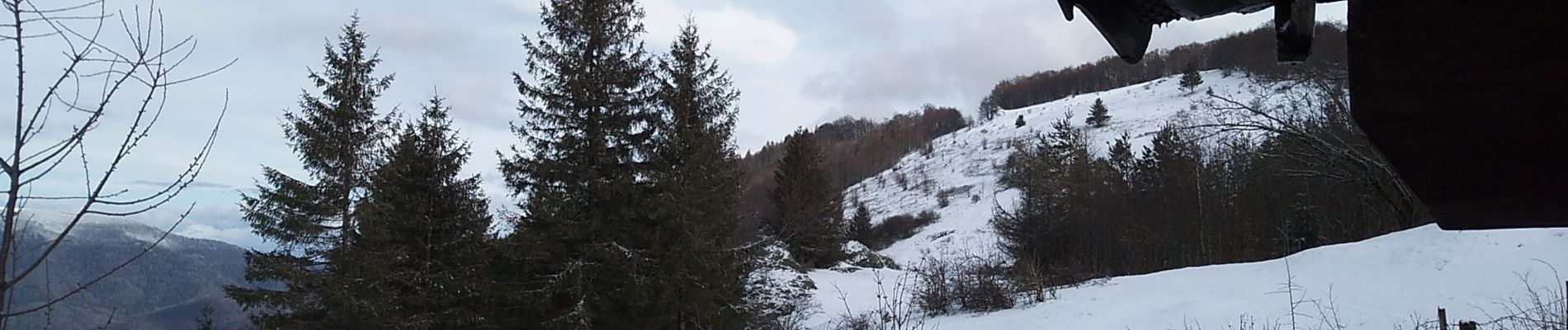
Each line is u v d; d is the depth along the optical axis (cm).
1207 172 2603
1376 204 2069
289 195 1316
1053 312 1266
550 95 1410
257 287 1341
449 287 1331
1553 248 1188
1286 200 2308
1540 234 1259
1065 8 145
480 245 1423
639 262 1312
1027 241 2903
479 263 1398
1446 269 1210
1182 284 1368
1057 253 2823
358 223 1311
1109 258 2703
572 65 1395
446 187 1434
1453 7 85
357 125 1376
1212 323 1064
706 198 1379
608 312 1326
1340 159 1705
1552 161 85
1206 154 2744
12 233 270
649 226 1349
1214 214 2528
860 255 2928
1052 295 1398
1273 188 2339
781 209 3042
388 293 1262
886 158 8850
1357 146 1588
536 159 1406
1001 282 1454
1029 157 3575
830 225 2938
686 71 1449
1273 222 2377
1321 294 1169
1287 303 1124
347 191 1336
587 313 1271
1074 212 2869
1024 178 3173
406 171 1395
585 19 1430
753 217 2378
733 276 1396
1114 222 2756
